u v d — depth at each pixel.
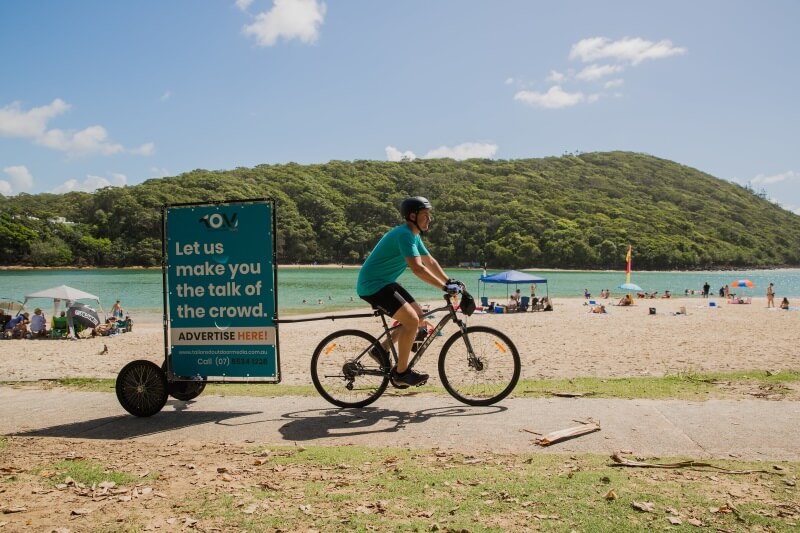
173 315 5.44
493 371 5.34
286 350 13.78
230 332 5.34
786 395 5.36
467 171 177.12
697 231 145.00
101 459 3.88
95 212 123.88
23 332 19.66
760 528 2.56
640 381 6.32
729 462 3.50
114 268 111.94
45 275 90.44
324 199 143.75
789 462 3.49
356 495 3.06
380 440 4.20
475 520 2.70
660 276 105.62
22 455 4.02
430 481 3.23
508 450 3.86
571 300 43.25
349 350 5.41
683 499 2.89
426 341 5.34
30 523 2.80
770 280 94.25
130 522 2.79
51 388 6.81
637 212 149.88
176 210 5.40
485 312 30.84
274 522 2.75
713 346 13.93
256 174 155.12
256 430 4.62
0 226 107.06
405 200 5.11
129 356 14.06
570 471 3.36
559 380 6.55
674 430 4.21
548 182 170.50
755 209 182.75
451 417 4.80
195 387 5.77
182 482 3.37
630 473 3.31
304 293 51.31
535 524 2.64
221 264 5.33
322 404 5.51
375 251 5.07
